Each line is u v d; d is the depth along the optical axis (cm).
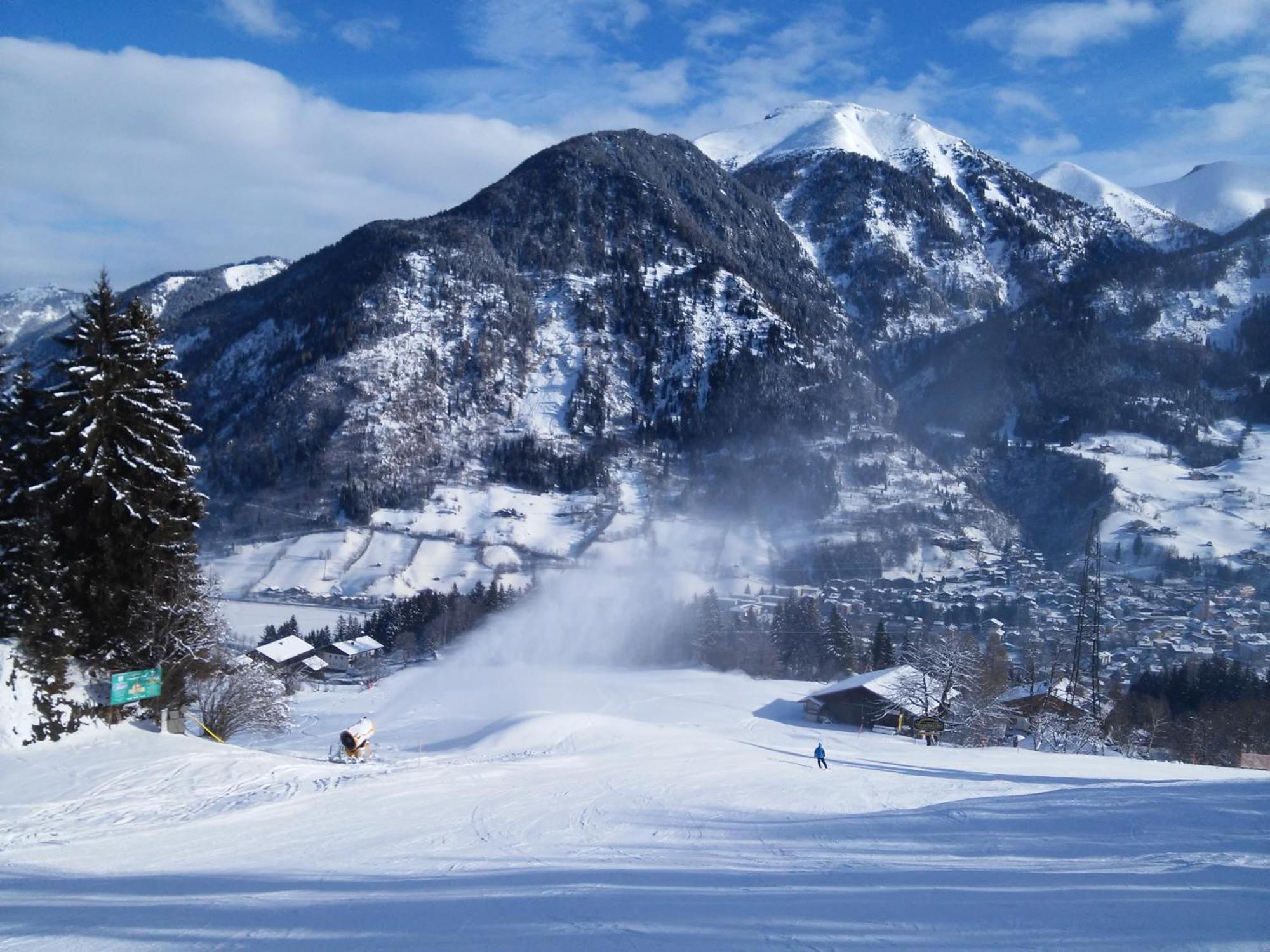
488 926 1088
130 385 3244
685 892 1244
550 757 3550
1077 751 5634
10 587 2920
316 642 9619
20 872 1625
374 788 2573
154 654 3288
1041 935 901
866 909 1070
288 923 1166
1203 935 870
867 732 6184
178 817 2152
